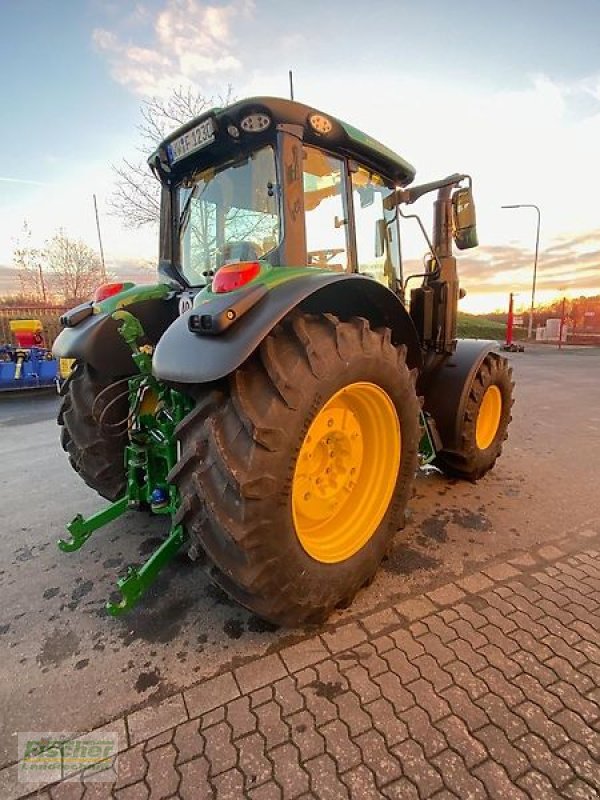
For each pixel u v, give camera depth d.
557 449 4.23
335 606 1.93
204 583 2.20
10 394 7.74
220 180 2.34
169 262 2.74
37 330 7.91
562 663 1.65
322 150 2.25
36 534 2.74
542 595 2.06
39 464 4.10
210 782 1.27
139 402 2.24
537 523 2.76
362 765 1.30
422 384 3.19
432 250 2.97
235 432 1.54
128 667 1.69
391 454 2.15
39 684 1.62
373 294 2.13
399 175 2.78
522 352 15.34
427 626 1.86
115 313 2.02
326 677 1.61
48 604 2.07
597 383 8.21
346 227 2.43
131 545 2.58
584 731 1.39
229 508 1.52
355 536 2.02
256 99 1.87
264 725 1.43
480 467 3.34
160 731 1.42
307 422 1.62
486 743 1.35
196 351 1.55
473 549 2.47
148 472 2.18
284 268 1.86
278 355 1.61
